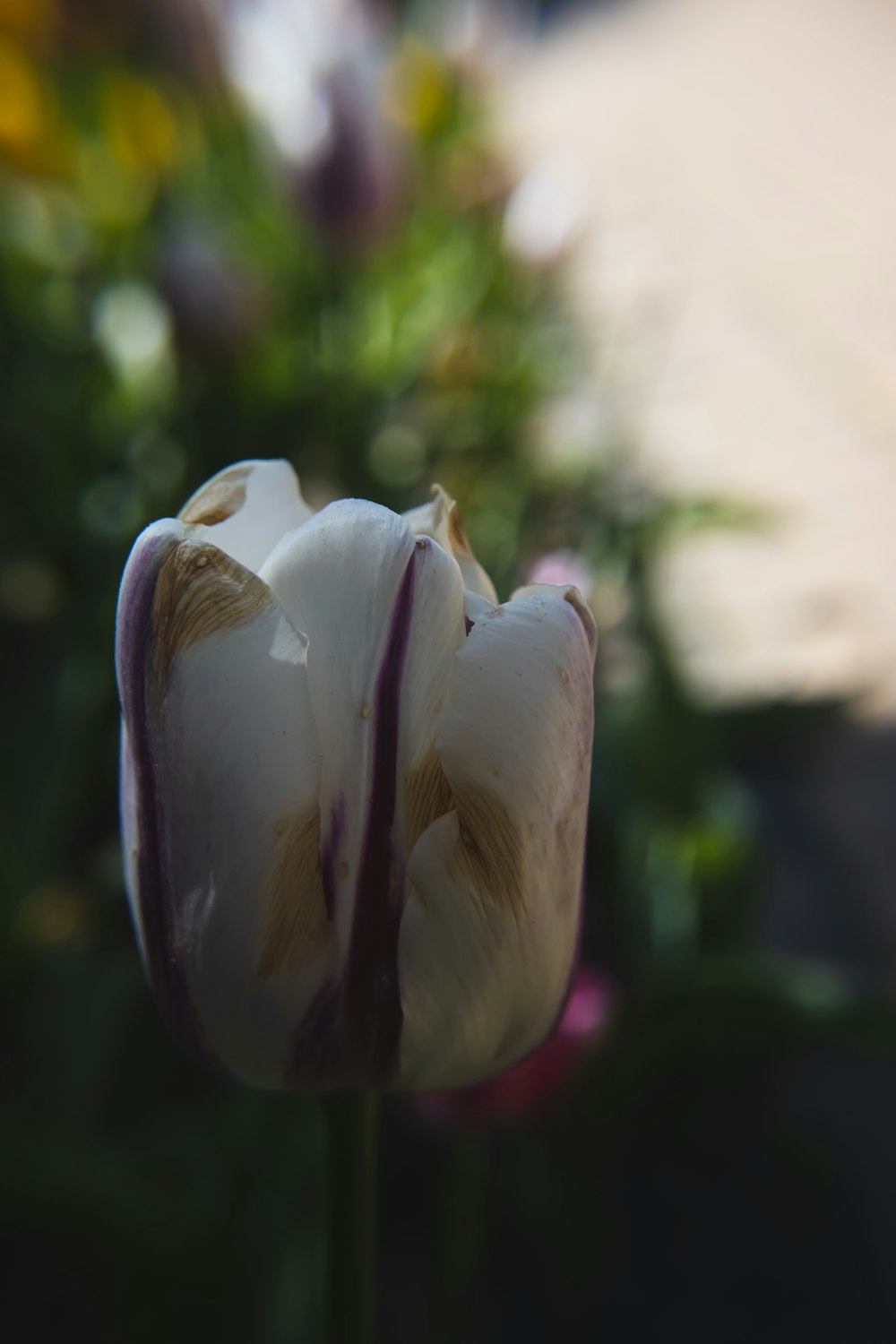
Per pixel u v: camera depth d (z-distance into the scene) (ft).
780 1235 1.64
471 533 2.14
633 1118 1.68
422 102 2.40
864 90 6.27
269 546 0.79
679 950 1.53
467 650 0.73
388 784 0.74
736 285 4.51
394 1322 1.52
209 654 0.72
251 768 0.72
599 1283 1.57
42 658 2.11
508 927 0.75
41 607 2.39
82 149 2.48
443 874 0.74
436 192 2.49
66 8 2.42
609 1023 1.20
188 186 2.47
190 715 0.73
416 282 2.33
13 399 2.22
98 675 1.80
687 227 5.00
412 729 0.74
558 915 0.77
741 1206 1.68
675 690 1.59
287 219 2.31
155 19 2.38
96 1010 1.42
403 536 0.73
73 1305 1.43
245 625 0.72
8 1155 1.13
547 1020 0.79
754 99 6.38
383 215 1.91
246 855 0.73
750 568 3.05
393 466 2.26
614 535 1.92
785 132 5.89
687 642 2.33
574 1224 1.49
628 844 1.61
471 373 2.24
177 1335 1.15
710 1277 1.59
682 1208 1.67
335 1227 0.81
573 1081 1.17
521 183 2.44
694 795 1.60
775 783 2.44
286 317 2.20
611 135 6.27
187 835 0.74
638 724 1.60
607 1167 1.68
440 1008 0.76
